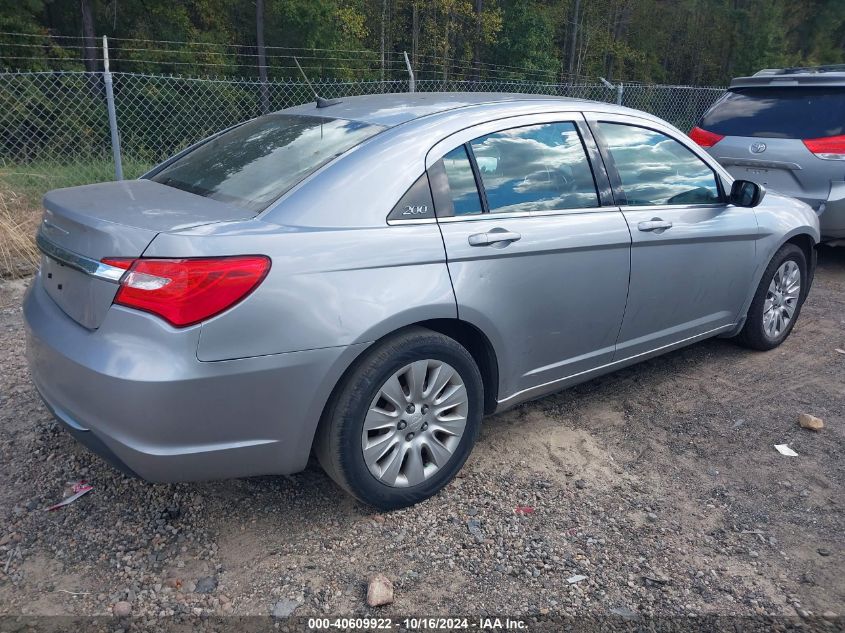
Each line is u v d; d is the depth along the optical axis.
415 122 3.05
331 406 2.70
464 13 36.69
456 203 2.98
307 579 2.59
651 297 3.78
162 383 2.30
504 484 3.22
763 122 6.89
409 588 2.56
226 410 2.43
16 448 3.36
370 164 2.82
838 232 6.58
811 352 4.93
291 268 2.49
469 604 2.50
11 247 6.06
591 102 3.72
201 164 3.31
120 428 2.38
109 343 2.38
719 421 3.90
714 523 3.01
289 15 28.47
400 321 2.71
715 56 49.44
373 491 2.83
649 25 48.44
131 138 10.21
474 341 3.15
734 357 4.79
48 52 24.44
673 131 3.98
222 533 2.82
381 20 34.50
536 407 3.99
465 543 2.81
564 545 2.83
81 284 2.53
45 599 2.46
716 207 4.10
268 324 2.44
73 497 3.01
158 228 2.42
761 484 3.32
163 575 2.59
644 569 2.71
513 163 3.22
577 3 42.56
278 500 3.04
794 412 4.04
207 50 27.78
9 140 9.56
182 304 2.31
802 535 2.95
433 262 2.83
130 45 27.31
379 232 2.72
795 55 49.38
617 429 3.78
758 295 4.61
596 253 3.41
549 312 3.29
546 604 2.51
